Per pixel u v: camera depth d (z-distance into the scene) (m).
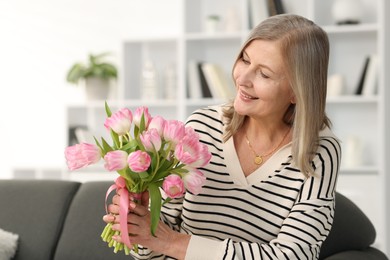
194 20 5.01
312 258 1.69
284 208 1.74
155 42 5.19
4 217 2.58
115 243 1.61
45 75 5.64
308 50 1.66
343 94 4.57
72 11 5.57
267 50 1.65
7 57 5.71
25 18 5.67
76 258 2.42
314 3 4.59
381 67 4.33
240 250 1.62
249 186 1.76
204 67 4.85
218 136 1.85
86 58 5.54
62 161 5.59
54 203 2.58
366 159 4.64
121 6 5.45
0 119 5.73
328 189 1.72
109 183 2.60
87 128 5.35
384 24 4.37
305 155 1.68
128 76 5.11
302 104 1.67
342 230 2.28
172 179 1.47
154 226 1.52
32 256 2.49
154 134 1.48
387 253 4.29
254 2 4.71
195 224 1.81
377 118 4.61
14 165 5.70
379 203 4.30
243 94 1.70
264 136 1.82
